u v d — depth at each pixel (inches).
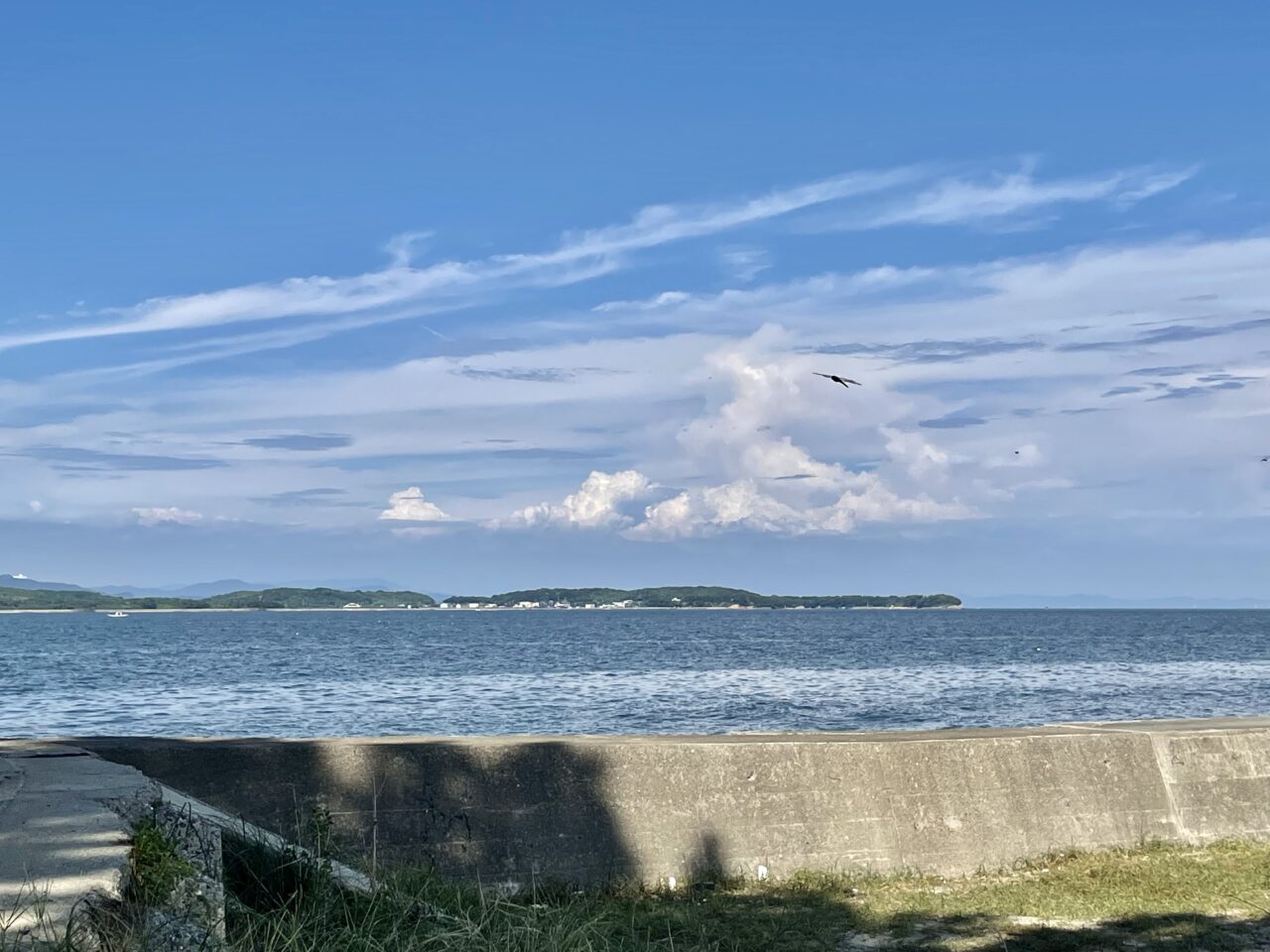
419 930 257.1
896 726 1123.3
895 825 388.8
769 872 375.2
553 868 361.4
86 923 172.7
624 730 1088.2
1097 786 416.8
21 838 220.4
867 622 7037.4
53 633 5024.6
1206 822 427.2
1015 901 350.3
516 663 2329.0
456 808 359.3
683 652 2910.9
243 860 272.7
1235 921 327.3
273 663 2390.5
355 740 377.1
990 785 402.6
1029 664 2268.7
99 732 1093.1
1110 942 309.4
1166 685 1686.8
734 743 390.3
